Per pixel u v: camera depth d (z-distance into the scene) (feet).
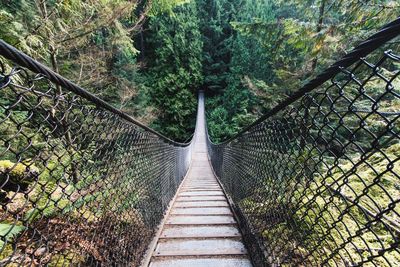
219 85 80.94
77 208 2.94
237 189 8.30
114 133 3.92
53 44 9.54
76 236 2.89
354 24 9.14
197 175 22.40
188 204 9.90
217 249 5.85
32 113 2.09
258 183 5.43
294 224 3.41
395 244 1.65
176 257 5.51
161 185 8.09
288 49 16.93
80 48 12.69
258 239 4.91
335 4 10.50
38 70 2.07
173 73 65.31
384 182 4.69
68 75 12.82
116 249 4.00
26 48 8.10
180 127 66.39
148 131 6.31
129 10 11.57
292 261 3.35
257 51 49.21
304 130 3.13
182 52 67.26
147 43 67.56
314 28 11.73
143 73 64.03
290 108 3.62
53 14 9.93
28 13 9.51
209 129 60.18
